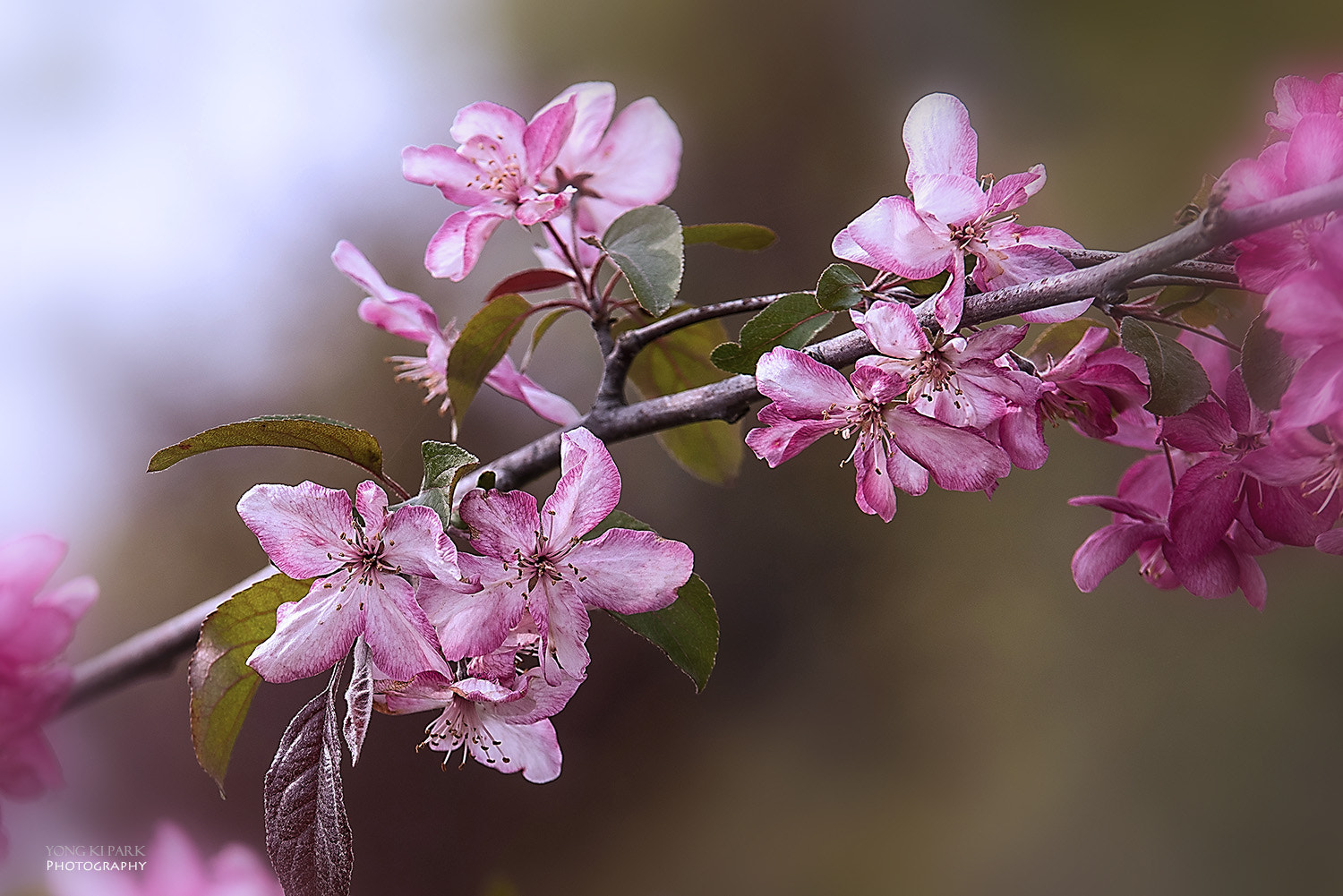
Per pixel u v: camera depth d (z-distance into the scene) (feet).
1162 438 2.87
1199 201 2.87
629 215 3.00
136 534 5.81
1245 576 2.88
